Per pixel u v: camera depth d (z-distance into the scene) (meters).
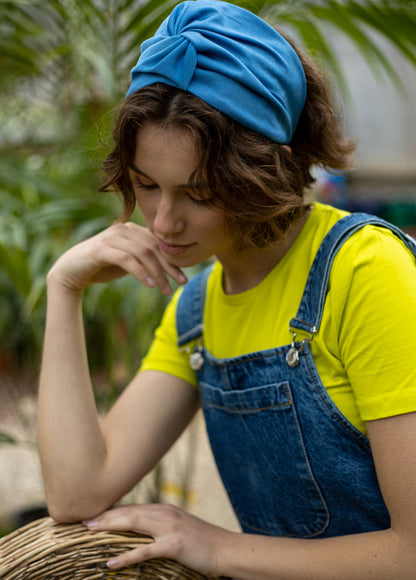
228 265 0.77
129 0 1.14
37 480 2.13
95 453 0.77
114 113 0.74
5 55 1.37
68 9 1.21
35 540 0.71
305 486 0.71
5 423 2.45
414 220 3.61
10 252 1.18
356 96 4.16
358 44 1.29
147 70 0.63
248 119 0.63
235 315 0.77
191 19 0.65
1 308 1.67
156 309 1.18
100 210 1.28
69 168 1.51
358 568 0.64
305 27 1.24
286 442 0.71
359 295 0.65
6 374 2.53
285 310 0.71
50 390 0.78
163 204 0.65
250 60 0.64
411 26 1.18
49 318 0.80
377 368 0.63
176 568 0.71
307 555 0.68
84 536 0.71
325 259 0.69
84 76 1.30
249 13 0.67
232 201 0.63
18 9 1.25
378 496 0.68
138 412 0.82
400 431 0.62
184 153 0.62
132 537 0.72
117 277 0.85
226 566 0.70
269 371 0.71
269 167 0.65
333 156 0.78
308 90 0.74
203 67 0.62
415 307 0.63
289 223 0.70
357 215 0.70
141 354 1.20
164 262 0.77
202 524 0.74
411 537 0.62
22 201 1.39
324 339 0.67
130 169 0.67
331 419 0.67
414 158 4.21
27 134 1.70
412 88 4.18
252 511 0.80
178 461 2.11
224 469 0.82
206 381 0.80
